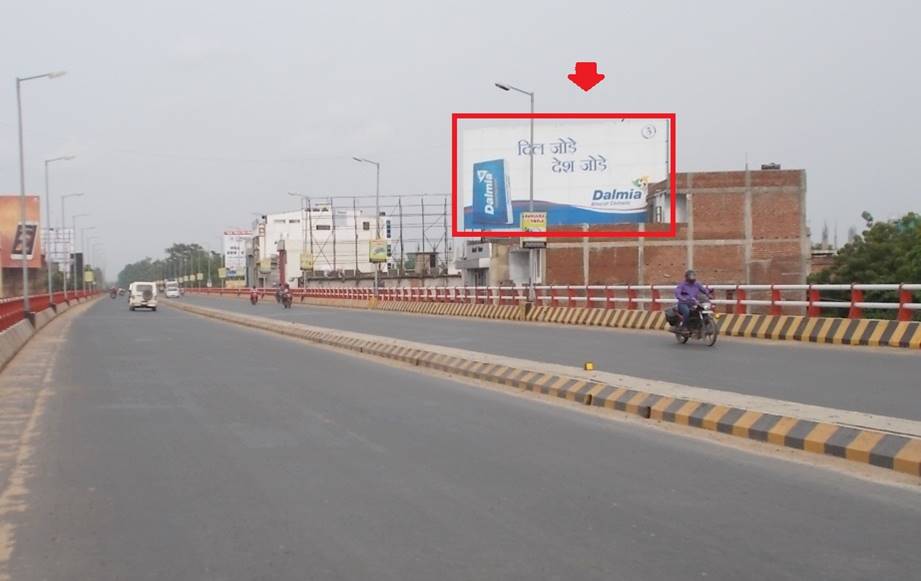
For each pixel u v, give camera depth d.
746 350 18.91
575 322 30.98
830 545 6.05
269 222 130.00
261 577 5.54
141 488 7.96
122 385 15.87
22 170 37.34
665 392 12.37
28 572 5.71
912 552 5.88
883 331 18.42
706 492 7.57
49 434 10.92
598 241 56.56
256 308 60.66
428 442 10.00
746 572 5.50
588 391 13.17
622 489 7.71
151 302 64.94
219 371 17.97
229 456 9.30
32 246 66.12
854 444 8.75
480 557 5.86
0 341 20.72
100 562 5.89
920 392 12.12
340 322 36.28
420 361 18.92
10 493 7.86
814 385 13.08
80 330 35.81
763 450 9.36
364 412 12.27
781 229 54.88
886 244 46.53
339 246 109.75
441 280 79.19
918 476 7.95
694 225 55.34
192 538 6.39
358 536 6.38
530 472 8.42
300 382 15.94
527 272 63.03
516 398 13.75
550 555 5.89
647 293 54.16
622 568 5.60
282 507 7.22
